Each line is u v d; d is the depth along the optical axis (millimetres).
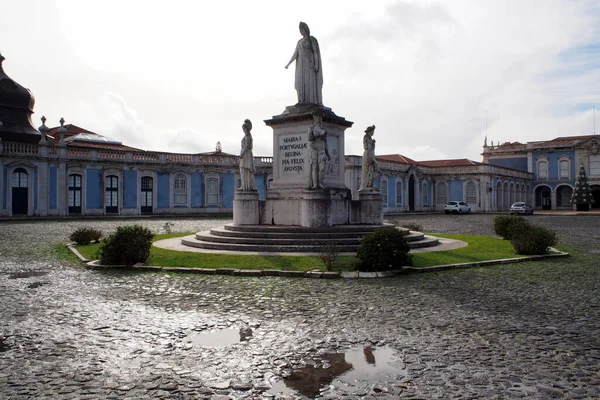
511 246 14359
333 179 14992
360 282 8906
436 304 7188
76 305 7113
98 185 37031
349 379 4410
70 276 9562
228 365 4746
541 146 63125
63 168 35281
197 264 10445
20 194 33656
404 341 5449
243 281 8977
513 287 8477
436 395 4059
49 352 5086
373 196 15094
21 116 38156
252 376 4477
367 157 15500
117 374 4520
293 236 12734
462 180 53562
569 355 5000
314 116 13383
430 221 32000
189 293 7934
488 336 5633
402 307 7000
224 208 43438
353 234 12812
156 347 5254
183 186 41375
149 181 39625
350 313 6656
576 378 4402
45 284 8734
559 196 63031
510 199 58562
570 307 7027
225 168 43281
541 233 12844
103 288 8359
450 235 18312
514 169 61125
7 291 8102
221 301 7371
